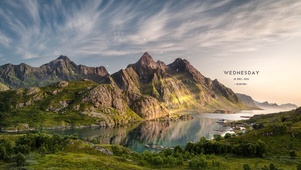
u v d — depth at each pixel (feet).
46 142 526.98
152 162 483.92
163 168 449.89
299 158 481.46
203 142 618.85
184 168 447.83
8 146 459.73
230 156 537.65
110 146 611.06
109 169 400.67
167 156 517.14
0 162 404.36
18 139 548.31
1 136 595.88
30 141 513.45
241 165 458.50
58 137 571.28
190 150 595.06
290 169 418.72
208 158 530.27
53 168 371.97
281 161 473.26
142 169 424.46
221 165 460.14
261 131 645.92
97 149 539.70
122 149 590.14
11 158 422.41
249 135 644.69
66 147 529.04
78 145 544.21
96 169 387.75
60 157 444.14
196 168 444.55
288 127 653.71
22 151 460.96
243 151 539.29
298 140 564.71
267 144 570.46
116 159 488.44
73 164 405.80
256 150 526.57
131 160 506.48
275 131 625.00
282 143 563.48
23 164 386.93
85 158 447.01
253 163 470.39
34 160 415.23
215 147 579.48
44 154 460.96
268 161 479.41
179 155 521.24
